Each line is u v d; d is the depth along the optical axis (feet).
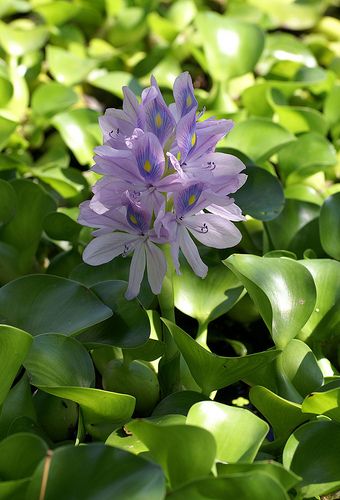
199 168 2.72
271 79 4.37
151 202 2.73
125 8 4.62
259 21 4.79
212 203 2.74
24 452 2.57
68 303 2.98
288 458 2.75
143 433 2.59
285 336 2.95
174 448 2.59
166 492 2.56
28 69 4.22
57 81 4.18
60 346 2.86
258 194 3.35
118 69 4.43
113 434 2.79
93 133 3.77
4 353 2.71
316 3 4.99
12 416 2.84
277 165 3.97
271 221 3.46
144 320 2.95
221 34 4.12
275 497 2.49
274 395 2.81
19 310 2.98
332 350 3.21
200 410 2.72
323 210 3.32
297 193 3.63
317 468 2.74
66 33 4.45
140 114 2.73
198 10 4.93
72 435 2.97
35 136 4.01
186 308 3.13
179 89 2.74
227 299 3.14
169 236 2.71
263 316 2.97
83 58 4.29
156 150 2.67
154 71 4.36
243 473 2.54
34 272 3.51
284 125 3.99
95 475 2.49
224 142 3.68
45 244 3.59
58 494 2.48
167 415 2.78
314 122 3.94
